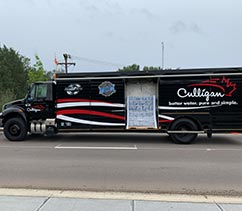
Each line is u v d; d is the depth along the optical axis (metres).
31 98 12.75
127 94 12.21
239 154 9.47
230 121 11.60
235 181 6.34
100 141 12.49
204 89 11.70
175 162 8.24
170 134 11.91
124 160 8.51
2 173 6.99
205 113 11.71
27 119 12.73
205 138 13.53
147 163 8.11
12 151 10.01
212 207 4.35
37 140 12.84
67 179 6.46
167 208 4.29
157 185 6.02
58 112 12.46
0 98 22.98
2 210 4.18
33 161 8.36
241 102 11.52
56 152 9.80
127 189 5.73
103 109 12.29
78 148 10.62
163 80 11.94
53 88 12.70
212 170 7.33
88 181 6.31
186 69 11.80
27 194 5.14
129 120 12.21
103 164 7.97
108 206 4.36
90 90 12.30
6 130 12.67
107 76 12.22
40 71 33.03
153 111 12.09
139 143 11.91
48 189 5.70
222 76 11.61
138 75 12.02
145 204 4.47
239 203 4.60
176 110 11.88
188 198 5.05
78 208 4.26
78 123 12.40
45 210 4.18
